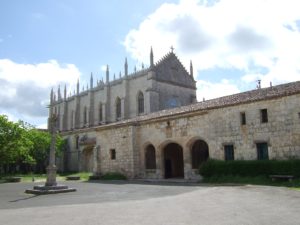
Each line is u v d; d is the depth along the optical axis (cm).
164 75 6556
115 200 1725
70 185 2970
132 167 3744
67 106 8894
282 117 2594
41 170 6469
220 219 1061
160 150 3575
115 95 7200
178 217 1120
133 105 6712
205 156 3734
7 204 1692
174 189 2250
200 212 1209
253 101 2786
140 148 3803
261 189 1983
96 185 2898
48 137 5922
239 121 2880
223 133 2984
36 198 1973
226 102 3077
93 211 1319
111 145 4081
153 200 1648
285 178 2441
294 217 1062
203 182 2877
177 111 3547
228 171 2816
